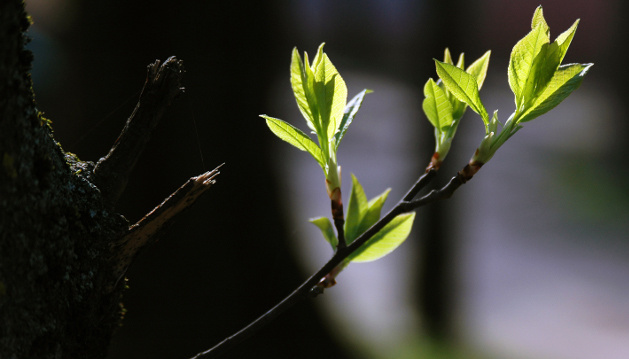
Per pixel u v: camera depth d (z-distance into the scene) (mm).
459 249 4133
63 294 1066
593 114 8750
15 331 1048
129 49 2586
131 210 2592
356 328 3684
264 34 2787
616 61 8570
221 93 2713
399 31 10539
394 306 4168
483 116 1082
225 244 2854
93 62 2586
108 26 2564
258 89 2797
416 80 4809
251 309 2936
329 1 10648
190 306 2801
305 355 3129
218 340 2816
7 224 1039
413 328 3959
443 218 4098
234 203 2854
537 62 1079
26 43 1042
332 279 1136
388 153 6863
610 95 8789
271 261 2984
